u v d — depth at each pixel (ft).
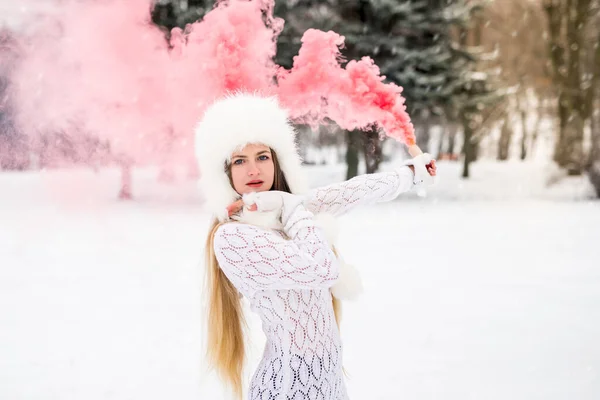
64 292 20.68
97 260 26.86
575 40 66.33
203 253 6.67
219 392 11.85
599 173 57.11
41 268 25.04
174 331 16.02
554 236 33.37
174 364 13.52
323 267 5.32
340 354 6.12
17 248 30.32
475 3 63.52
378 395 11.52
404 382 12.17
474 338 15.02
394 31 57.72
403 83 54.85
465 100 60.29
